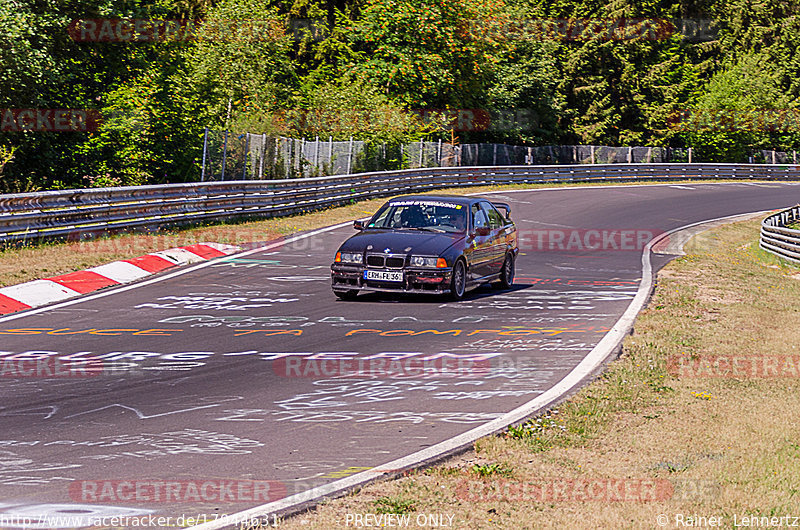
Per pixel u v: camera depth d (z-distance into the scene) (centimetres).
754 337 1553
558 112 7519
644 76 8725
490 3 6400
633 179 6494
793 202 5512
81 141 3819
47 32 3662
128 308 1669
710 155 8750
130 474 780
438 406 1041
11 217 2050
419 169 4622
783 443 919
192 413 991
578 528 664
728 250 3300
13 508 689
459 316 1669
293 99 5103
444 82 6103
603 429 950
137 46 4303
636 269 2494
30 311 1603
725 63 9506
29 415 969
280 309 1700
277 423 956
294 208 3356
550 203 4594
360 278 1781
